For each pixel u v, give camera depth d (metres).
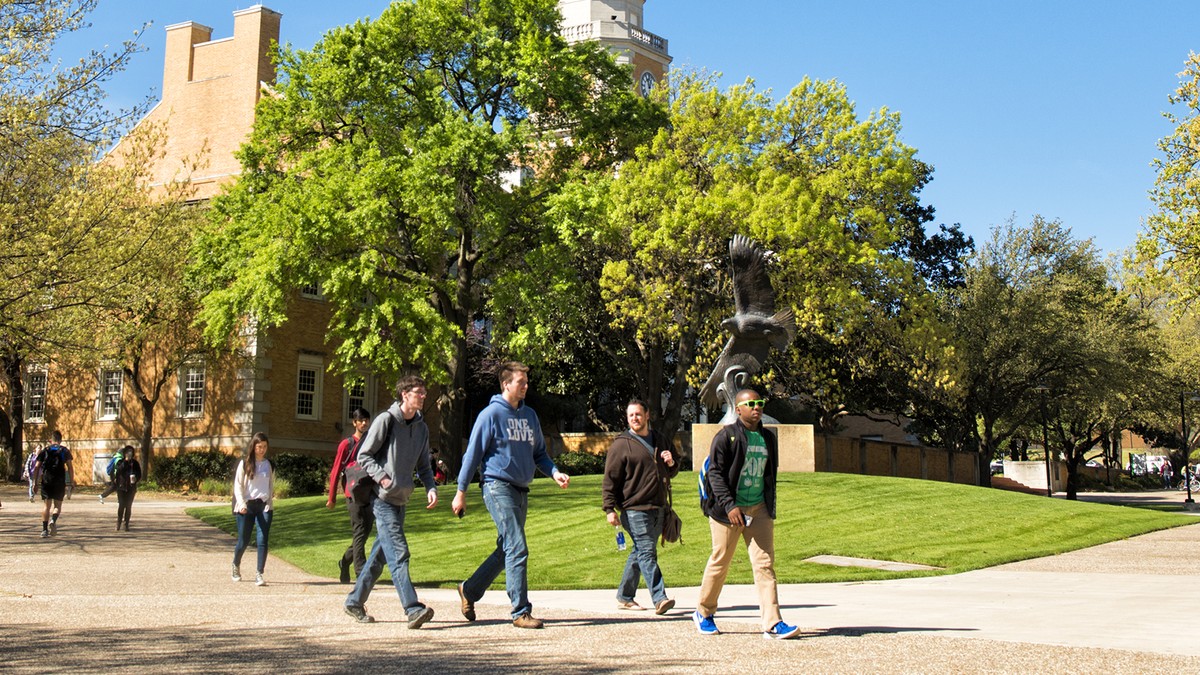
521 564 8.58
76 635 8.07
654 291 31.97
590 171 35.72
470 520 21.45
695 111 34.53
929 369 36.75
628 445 9.93
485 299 38.09
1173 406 58.59
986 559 17.02
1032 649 7.10
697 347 39.28
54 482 20.95
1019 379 48.22
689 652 7.07
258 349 39.53
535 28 34.16
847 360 40.69
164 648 7.38
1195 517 25.45
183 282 35.91
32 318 24.59
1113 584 13.48
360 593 8.98
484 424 8.78
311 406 41.84
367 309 33.12
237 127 44.84
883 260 32.94
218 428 39.91
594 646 7.43
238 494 13.67
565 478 8.90
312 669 6.45
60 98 22.86
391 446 8.89
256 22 45.22
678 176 32.16
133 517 26.22
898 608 10.28
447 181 31.42
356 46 34.00
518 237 35.41
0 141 22.55
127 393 42.25
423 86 34.00
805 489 24.67
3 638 7.89
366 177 31.64
